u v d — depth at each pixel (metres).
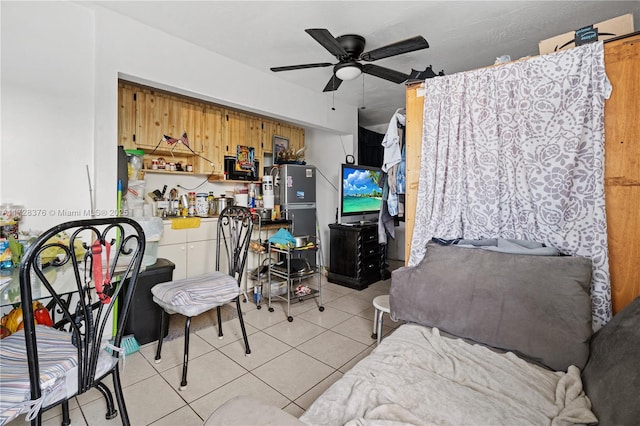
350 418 1.00
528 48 2.68
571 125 1.49
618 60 1.39
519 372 1.22
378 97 4.00
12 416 0.95
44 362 1.11
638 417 0.78
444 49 2.70
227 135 3.72
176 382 1.84
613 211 1.42
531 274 1.42
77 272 1.10
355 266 3.76
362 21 2.27
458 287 1.56
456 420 0.96
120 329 1.32
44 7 1.96
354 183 4.03
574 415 0.97
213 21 2.29
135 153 2.80
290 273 3.01
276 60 2.92
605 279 1.41
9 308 1.75
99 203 2.16
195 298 1.87
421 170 1.97
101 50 2.14
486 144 1.75
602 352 1.12
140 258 1.31
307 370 1.98
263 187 3.80
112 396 1.60
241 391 1.77
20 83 1.91
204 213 3.57
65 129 2.05
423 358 1.32
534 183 1.61
